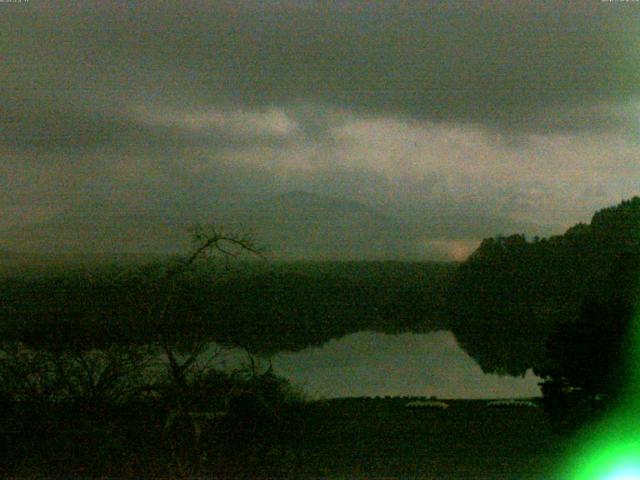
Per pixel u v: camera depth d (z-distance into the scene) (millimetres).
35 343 16891
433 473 15430
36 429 15086
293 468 15469
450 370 48625
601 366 17734
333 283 82562
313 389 26422
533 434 20734
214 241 17516
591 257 72562
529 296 73000
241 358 17266
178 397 15875
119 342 16953
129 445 14727
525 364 50406
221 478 14625
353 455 16469
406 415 23875
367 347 58750
